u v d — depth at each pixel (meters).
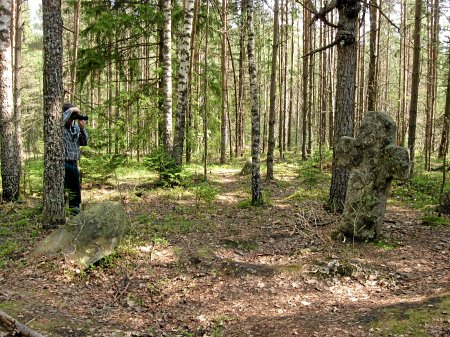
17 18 14.98
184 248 7.08
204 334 4.48
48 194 7.56
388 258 6.68
